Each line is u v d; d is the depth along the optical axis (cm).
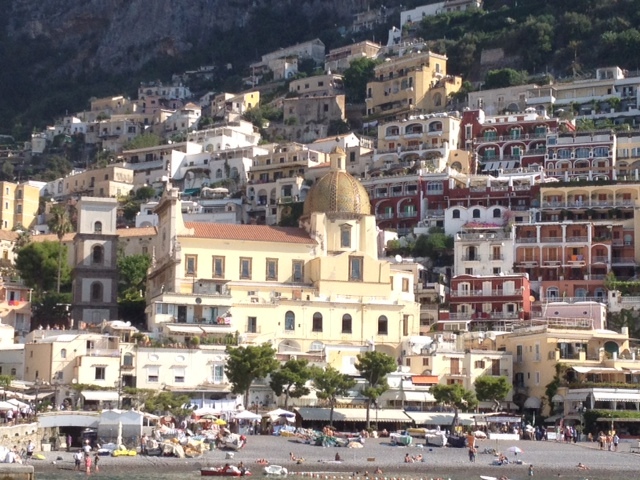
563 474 13862
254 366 16388
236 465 13162
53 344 16825
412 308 19500
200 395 17075
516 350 18400
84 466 12925
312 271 19575
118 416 14162
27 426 13675
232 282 19050
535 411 17725
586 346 17950
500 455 14412
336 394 16575
